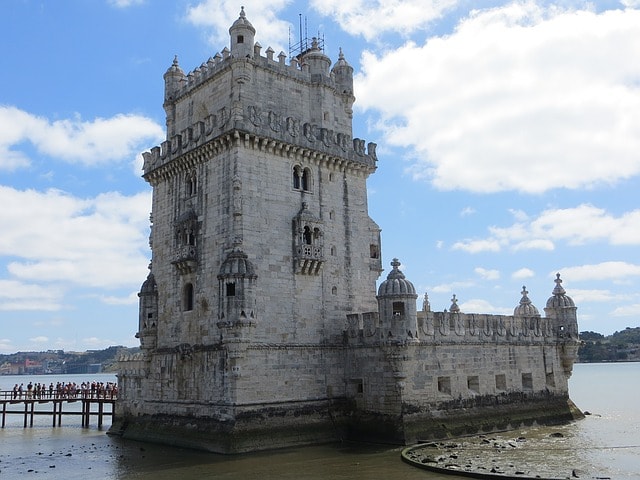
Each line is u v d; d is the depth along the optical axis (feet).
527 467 125.18
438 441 157.17
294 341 160.45
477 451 144.36
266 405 151.53
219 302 151.74
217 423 149.69
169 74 194.59
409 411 156.25
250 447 145.79
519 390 191.21
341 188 181.06
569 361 212.23
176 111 192.24
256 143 160.97
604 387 462.60
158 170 185.47
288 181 167.53
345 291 175.83
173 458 143.95
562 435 171.01
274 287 158.92
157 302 181.57
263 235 159.22
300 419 157.28
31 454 160.97
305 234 167.94
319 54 184.55
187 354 163.53
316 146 173.88
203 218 166.61
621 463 129.80
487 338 183.21
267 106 171.01
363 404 164.14
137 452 155.63
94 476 128.26
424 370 161.89
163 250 182.29
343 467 129.29
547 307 218.18
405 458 134.72
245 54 166.91
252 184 159.53
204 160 169.37
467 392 173.06
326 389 165.37
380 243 192.03
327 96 185.16
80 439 190.29
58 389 240.53
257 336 152.97
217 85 174.40
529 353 198.59
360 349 166.20
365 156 187.42
